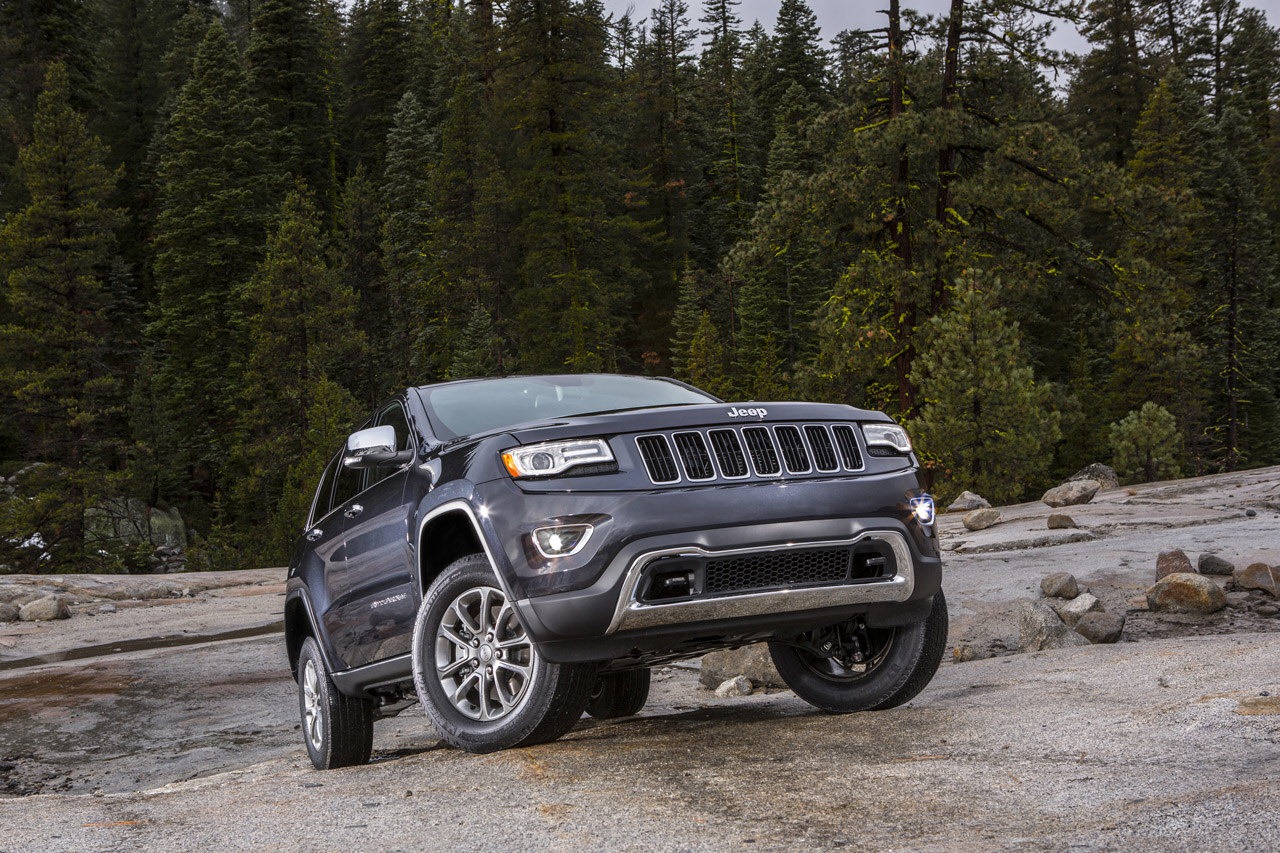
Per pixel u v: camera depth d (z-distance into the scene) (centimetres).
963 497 1858
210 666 1020
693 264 9856
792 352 8662
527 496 395
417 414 501
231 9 13725
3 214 7125
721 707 586
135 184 9494
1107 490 2081
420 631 431
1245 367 5850
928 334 2941
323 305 6359
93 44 9575
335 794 360
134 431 6462
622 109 7156
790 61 12238
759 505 395
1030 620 660
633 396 537
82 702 888
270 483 6062
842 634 492
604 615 380
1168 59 8588
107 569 4900
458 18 12738
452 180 7888
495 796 329
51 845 312
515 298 6731
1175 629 690
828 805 285
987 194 3020
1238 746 313
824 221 3234
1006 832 248
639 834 271
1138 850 225
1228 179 5947
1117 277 3134
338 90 11731
